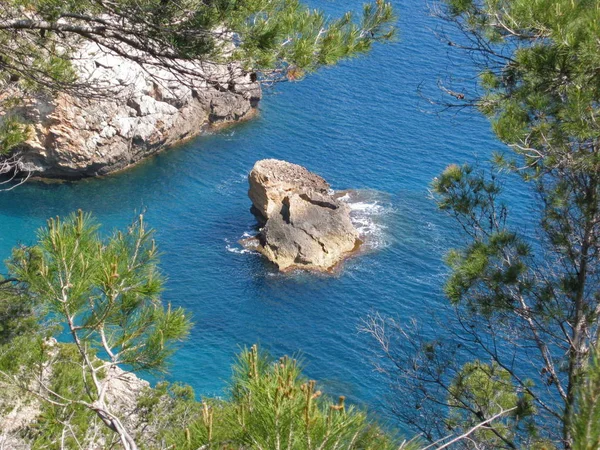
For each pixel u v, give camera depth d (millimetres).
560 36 9805
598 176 10961
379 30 11203
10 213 52125
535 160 11609
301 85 64438
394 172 55250
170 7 10242
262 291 45812
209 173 56906
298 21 10336
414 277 46406
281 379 5102
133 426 13859
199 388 38219
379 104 61625
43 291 7039
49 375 10680
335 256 47906
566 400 10648
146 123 56031
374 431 5301
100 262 7195
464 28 12375
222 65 10922
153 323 7586
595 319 11109
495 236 12148
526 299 12273
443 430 13258
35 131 52312
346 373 38281
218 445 5188
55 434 9508
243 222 51875
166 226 51688
